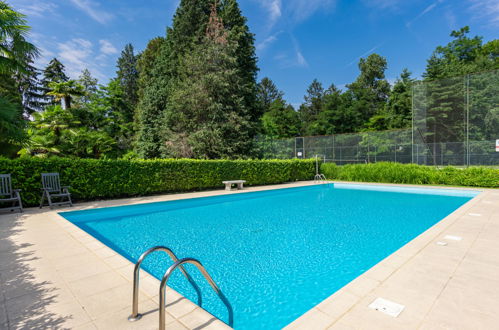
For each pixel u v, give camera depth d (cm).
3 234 477
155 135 2105
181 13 2236
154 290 265
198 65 1769
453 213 614
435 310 220
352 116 3647
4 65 823
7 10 773
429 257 341
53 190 749
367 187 1341
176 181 1059
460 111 1402
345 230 575
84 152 1828
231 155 1755
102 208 741
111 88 3036
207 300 289
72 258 356
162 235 546
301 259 408
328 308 224
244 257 417
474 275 287
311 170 1672
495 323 201
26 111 3134
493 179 1133
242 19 2242
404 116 3147
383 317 210
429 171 1312
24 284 277
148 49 2925
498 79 1277
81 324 204
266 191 1151
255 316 261
